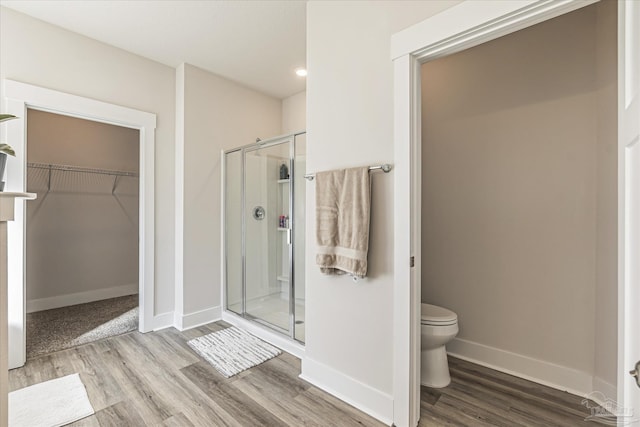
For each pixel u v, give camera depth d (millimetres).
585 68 1921
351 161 1823
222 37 2562
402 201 1585
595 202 1880
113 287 4070
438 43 1471
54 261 3613
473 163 2396
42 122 3533
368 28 1743
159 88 2977
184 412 1742
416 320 1614
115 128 4094
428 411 1764
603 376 1809
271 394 1920
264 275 3027
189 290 3037
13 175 2180
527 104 2148
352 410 1763
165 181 3018
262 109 3705
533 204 2123
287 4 2148
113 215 4078
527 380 2104
